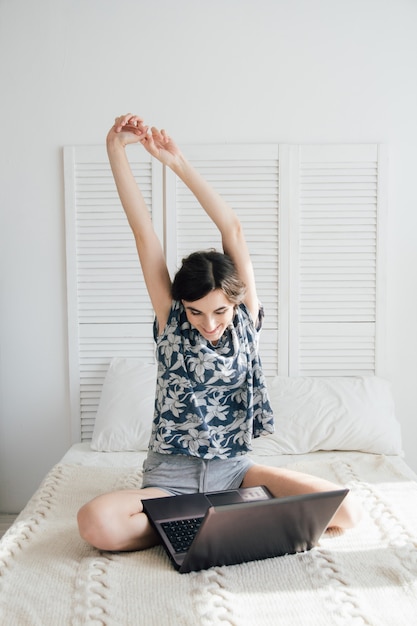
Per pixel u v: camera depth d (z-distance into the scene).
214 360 1.94
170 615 1.46
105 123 3.13
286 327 3.18
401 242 3.15
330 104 3.11
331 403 2.88
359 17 3.09
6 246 3.19
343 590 1.56
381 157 3.09
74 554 1.79
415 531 1.90
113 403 2.95
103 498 1.82
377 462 2.63
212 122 3.13
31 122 3.14
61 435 3.25
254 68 3.11
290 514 1.68
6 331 3.22
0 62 3.12
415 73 3.10
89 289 3.19
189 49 3.11
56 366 3.23
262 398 2.06
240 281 1.88
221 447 2.02
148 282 2.01
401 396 3.19
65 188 3.13
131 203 1.97
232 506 1.58
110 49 3.11
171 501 1.88
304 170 3.12
